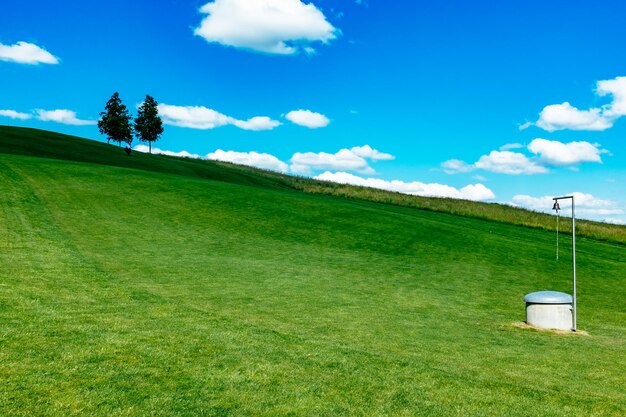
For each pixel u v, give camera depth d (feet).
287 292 46.98
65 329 26.05
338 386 21.63
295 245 80.28
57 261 48.49
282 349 26.32
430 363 26.91
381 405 20.01
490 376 25.23
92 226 75.61
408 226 103.40
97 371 20.79
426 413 19.56
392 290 53.57
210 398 19.30
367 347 29.35
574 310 40.73
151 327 28.25
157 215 90.84
